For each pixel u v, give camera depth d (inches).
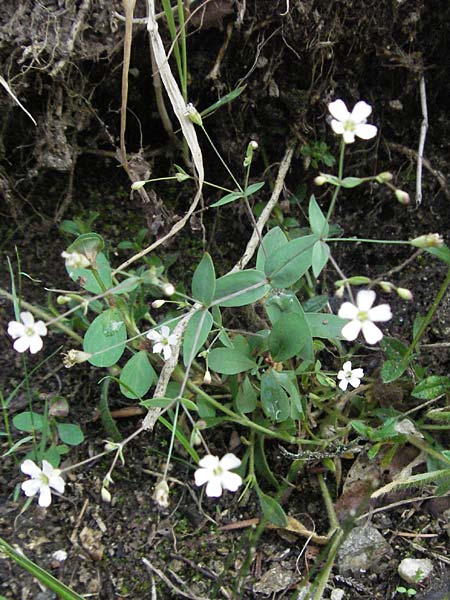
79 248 5.6
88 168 7.7
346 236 8.2
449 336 7.6
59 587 5.4
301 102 7.4
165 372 6.2
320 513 6.6
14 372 7.2
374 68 7.6
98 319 5.8
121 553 6.3
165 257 7.8
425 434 6.8
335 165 7.9
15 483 6.6
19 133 7.1
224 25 6.9
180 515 6.6
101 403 6.5
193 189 7.9
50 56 6.5
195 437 5.4
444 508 6.5
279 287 5.8
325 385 6.5
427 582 6.0
